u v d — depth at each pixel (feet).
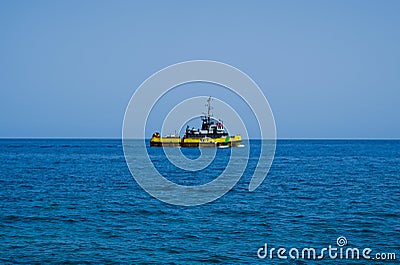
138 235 140.97
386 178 302.86
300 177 311.47
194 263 114.83
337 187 253.65
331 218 165.07
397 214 171.63
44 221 159.94
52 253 122.01
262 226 153.17
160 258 118.62
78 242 132.67
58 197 214.69
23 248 126.31
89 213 174.40
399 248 127.44
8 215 169.37
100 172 347.77
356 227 151.02
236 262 116.06
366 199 208.44
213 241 134.41
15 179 294.25
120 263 114.62
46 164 438.40
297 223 157.58
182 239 136.36
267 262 115.75
